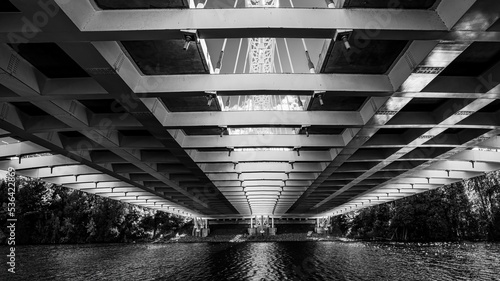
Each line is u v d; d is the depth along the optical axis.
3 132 19.56
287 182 37.84
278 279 27.67
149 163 28.09
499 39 10.59
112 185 40.47
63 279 29.75
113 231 86.12
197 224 104.19
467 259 37.19
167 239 98.69
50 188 78.69
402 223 69.50
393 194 50.66
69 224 79.06
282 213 87.69
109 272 33.47
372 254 45.66
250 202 58.84
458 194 68.19
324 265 35.41
